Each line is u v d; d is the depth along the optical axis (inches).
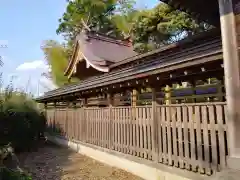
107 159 278.7
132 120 237.3
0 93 375.2
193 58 150.1
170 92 250.7
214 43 175.2
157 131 202.4
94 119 315.9
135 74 205.9
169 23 576.4
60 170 260.1
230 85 124.2
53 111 486.0
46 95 499.2
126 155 242.8
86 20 1021.2
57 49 995.3
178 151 181.2
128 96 340.8
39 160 313.0
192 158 167.9
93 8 971.3
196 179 162.7
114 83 229.5
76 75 496.7
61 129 437.7
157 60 235.1
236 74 122.2
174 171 181.9
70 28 1067.9
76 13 1017.5
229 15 127.1
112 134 271.3
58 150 390.0
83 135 346.9
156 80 197.2
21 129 362.9
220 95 204.5
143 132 221.1
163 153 194.5
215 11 173.6
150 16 629.6
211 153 156.4
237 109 120.7
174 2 157.4
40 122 441.4
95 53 424.5
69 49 984.3
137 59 327.0
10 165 225.8
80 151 354.0
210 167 154.4
